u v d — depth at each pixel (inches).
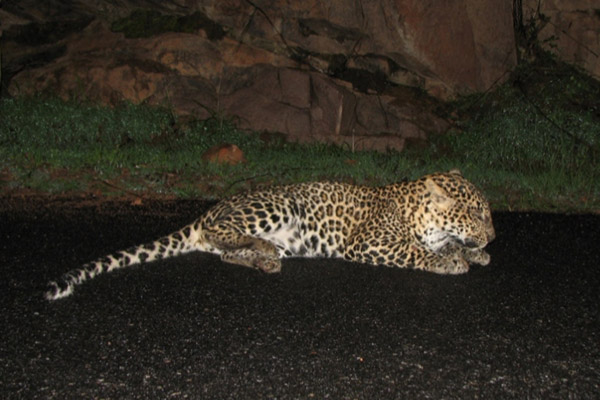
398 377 135.5
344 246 229.3
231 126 452.1
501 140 453.4
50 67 470.6
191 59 473.1
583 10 541.6
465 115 496.1
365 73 501.0
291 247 228.4
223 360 141.6
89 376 133.3
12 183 327.9
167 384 130.5
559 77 521.3
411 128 473.1
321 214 229.0
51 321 161.9
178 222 276.7
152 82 462.0
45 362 139.3
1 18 482.0
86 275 189.8
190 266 210.1
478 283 202.8
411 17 479.8
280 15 484.4
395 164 406.0
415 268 216.4
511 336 159.0
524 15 547.8
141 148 411.8
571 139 450.6
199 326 160.2
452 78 501.0
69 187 330.0
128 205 305.1
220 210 224.1
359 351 147.7
